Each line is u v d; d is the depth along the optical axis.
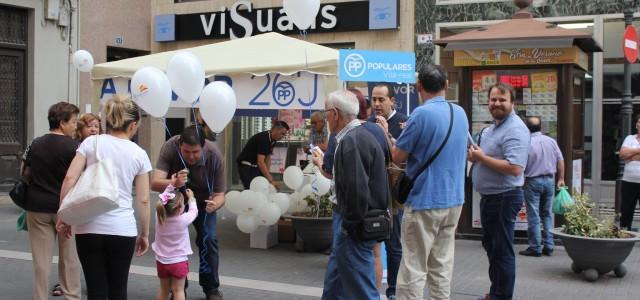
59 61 14.80
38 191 5.29
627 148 9.20
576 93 9.65
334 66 7.51
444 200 4.66
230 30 15.53
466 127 4.82
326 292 5.09
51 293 6.27
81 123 6.29
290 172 8.41
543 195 8.35
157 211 5.15
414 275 4.67
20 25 14.28
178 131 15.85
